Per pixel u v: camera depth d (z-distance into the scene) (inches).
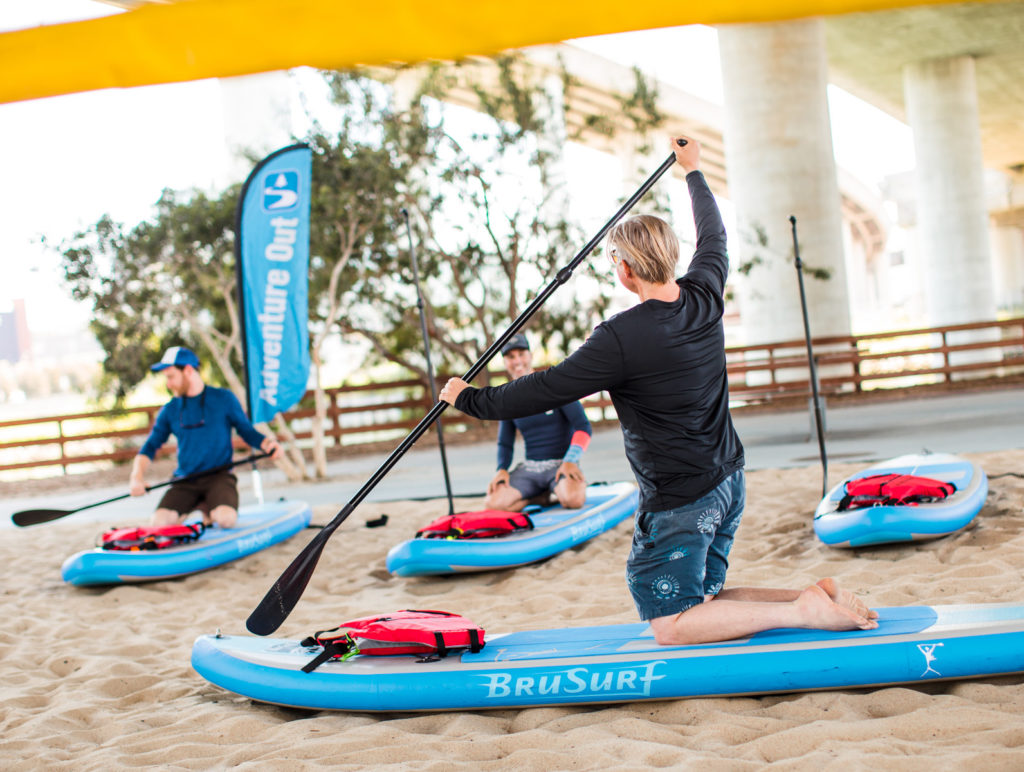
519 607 167.0
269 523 245.8
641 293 104.0
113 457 585.6
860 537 174.2
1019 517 185.5
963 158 777.6
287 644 133.7
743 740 97.7
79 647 165.8
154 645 162.2
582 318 579.8
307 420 611.8
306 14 75.9
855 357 636.7
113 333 522.3
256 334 291.0
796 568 176.9
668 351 100.1
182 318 511.8
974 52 773.3
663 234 101.7
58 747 116.3
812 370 221.1
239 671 126.5
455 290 601.0
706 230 113.8
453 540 195.2
